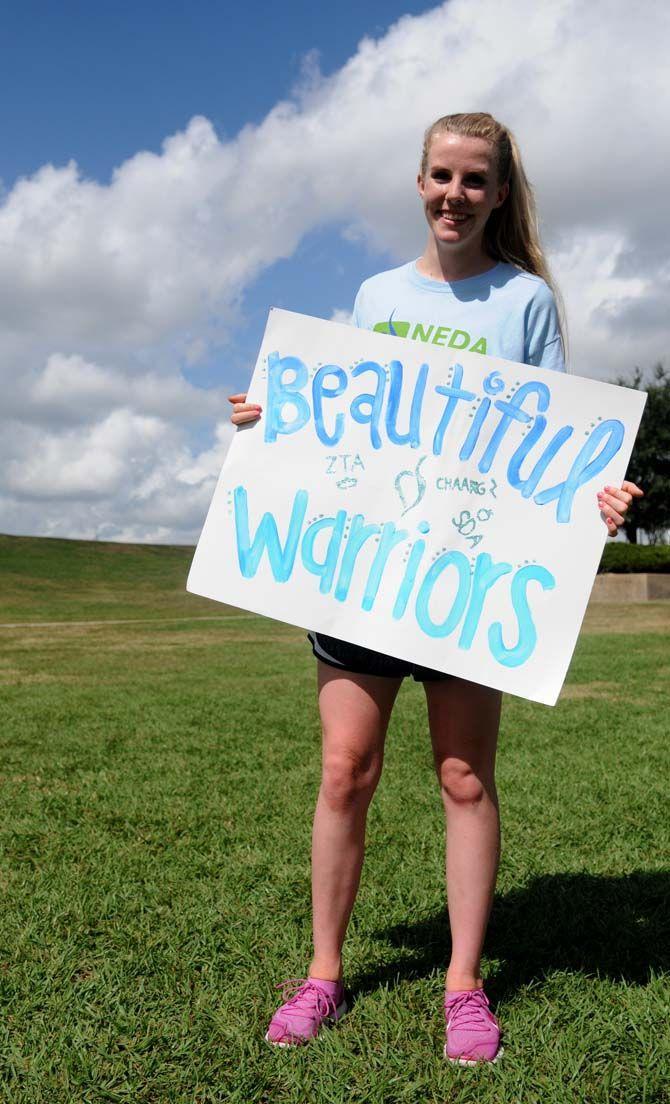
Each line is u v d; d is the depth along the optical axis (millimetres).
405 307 2475
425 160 2416
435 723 2303
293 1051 2074
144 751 5785
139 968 2508
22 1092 1928
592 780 4805
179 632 18469
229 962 2555
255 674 10469
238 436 2496
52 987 2391
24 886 3207
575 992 2334
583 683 9086
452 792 2271
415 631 2277
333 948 2250
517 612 2273
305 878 3236
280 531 2422
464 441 2355
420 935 2756
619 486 2287
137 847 3674
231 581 2426
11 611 26438
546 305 2377
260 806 4309
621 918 2820
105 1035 2143
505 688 2227
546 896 3010
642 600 25219
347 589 2348
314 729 6582
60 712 7488
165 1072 2010
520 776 4891
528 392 2328
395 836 3764
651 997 2287
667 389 40719
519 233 2463
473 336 2381
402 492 2373
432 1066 2021
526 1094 1900
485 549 2312
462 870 2230
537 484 2320
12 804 4449
